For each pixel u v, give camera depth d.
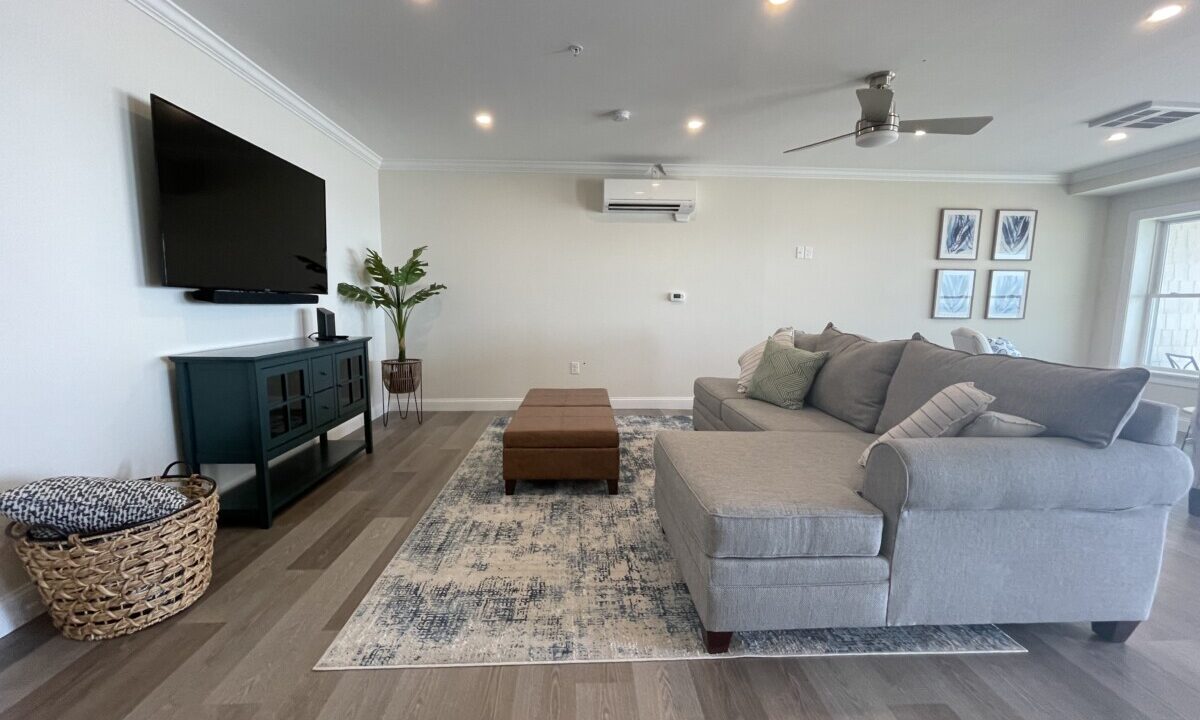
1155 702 1.24
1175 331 4.29
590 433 2.51
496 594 1.68
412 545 2.01
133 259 1.90
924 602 1.39
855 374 2.42
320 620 1.52
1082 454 1.34
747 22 2.09
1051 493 1.31
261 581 1.74
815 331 4.64
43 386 1.56
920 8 1.98
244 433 2.10
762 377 2.89
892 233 4.56
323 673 1.30
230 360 2.05
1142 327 4.48
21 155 1.49
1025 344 4.74
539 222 4.39
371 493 2.57
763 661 1.39
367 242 4.05
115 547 1.39
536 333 4.52
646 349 4.59
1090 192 4.42
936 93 2.79
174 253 1.97
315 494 2.55
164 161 1.91
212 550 1.71
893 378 2.22
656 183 4.20
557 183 4.35
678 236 4.48
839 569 1.36
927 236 4.57
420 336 4.46
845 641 1.47
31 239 1.52
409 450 3.33
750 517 1.32
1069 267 4.67
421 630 1.48
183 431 2.10
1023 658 1.41
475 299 4.45
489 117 3.22
